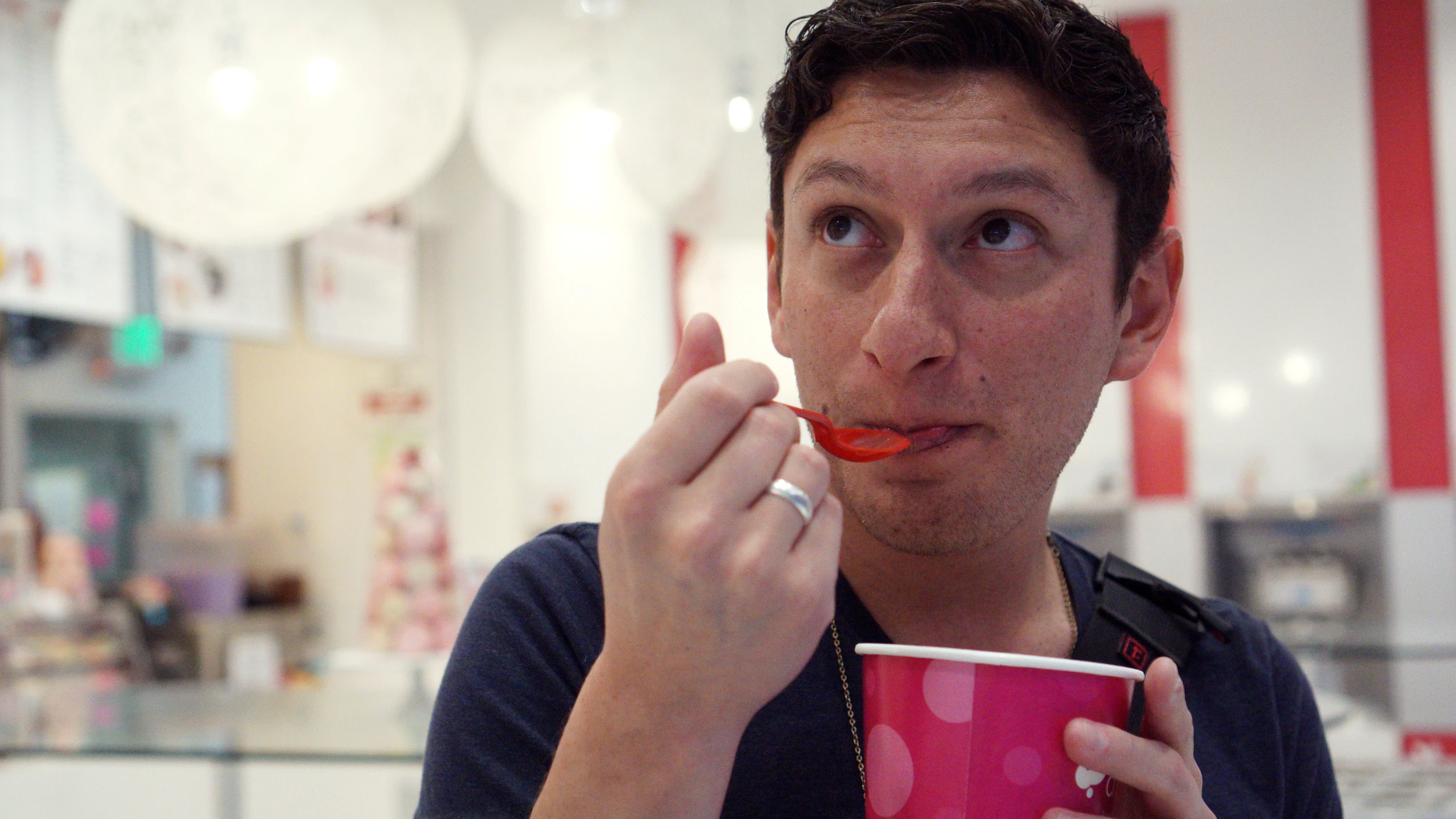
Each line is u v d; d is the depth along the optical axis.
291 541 5.00
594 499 5.00
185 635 4.28
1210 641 0.88
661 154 2.43
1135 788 0.59
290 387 5.03
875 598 0.80
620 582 0.56
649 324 5.28
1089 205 0.72
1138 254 0.77
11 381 4.96
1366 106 4.83
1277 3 4.89
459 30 2.27
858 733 0.77
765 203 2.45
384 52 2.04
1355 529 4.80
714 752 0.56
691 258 4.70
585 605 0.81
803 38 0.75
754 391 0.57
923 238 0.69
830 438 0.63
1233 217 4.92
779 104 0.77
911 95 0.70
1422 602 4.71
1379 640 4.69
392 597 3.55
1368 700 2.67
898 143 0.69
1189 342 4.95
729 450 0.56
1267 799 0.83
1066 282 0.71
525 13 2.67
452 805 0.73
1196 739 0.84
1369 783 1.58
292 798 2.16
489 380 4.77
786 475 0.56
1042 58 0.69
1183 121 4.96
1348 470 4.82
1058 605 0.85
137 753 2.24
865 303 0.72
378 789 2.11
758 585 0.54
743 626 0.54
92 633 3.70
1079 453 5.00
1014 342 0.70
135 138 1.92
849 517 0.78
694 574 0.54
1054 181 0.69
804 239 0.75
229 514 5.21
